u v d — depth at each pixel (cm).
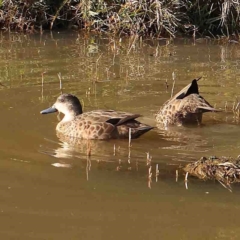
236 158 1068
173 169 1021
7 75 1662
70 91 1512
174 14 2386
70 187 934
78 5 2503
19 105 1389
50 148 1127
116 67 1781
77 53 1988
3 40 2223
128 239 777
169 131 1255
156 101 1447
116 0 2473
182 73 1712
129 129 1184
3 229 799
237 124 1303
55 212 848
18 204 871
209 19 2414
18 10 2469
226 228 809
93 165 1034
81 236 783
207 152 1116
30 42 2184
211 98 1472
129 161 1059
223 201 892
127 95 1490
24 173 989
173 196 908
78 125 1211
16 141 1157
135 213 848
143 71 1733
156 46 2158
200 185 952
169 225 816
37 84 1570
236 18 2402
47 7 2503
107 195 908
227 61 1881
